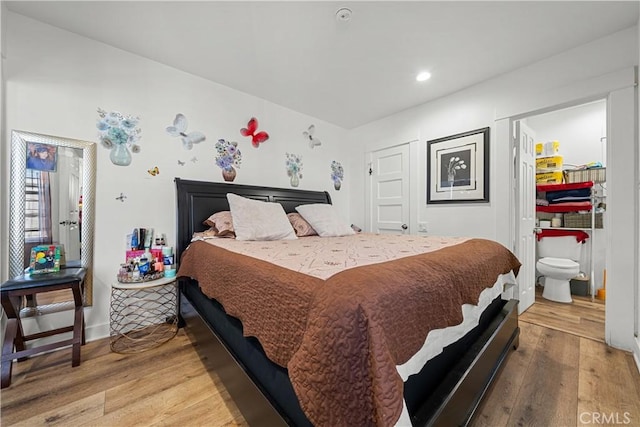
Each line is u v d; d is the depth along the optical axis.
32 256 1.60
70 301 1.84
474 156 2.52
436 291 0.95
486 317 1.51
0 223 1.58
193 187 2.31
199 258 1.76
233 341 1.24
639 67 1.66
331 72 2.33
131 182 2.06
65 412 1.20
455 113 2.68
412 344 0.79
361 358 0.66
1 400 1.27
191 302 1.89
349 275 0.83
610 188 1.80
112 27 1.77
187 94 2.35
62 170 1.79
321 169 3.51
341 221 2.73
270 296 0.95
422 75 2.36
